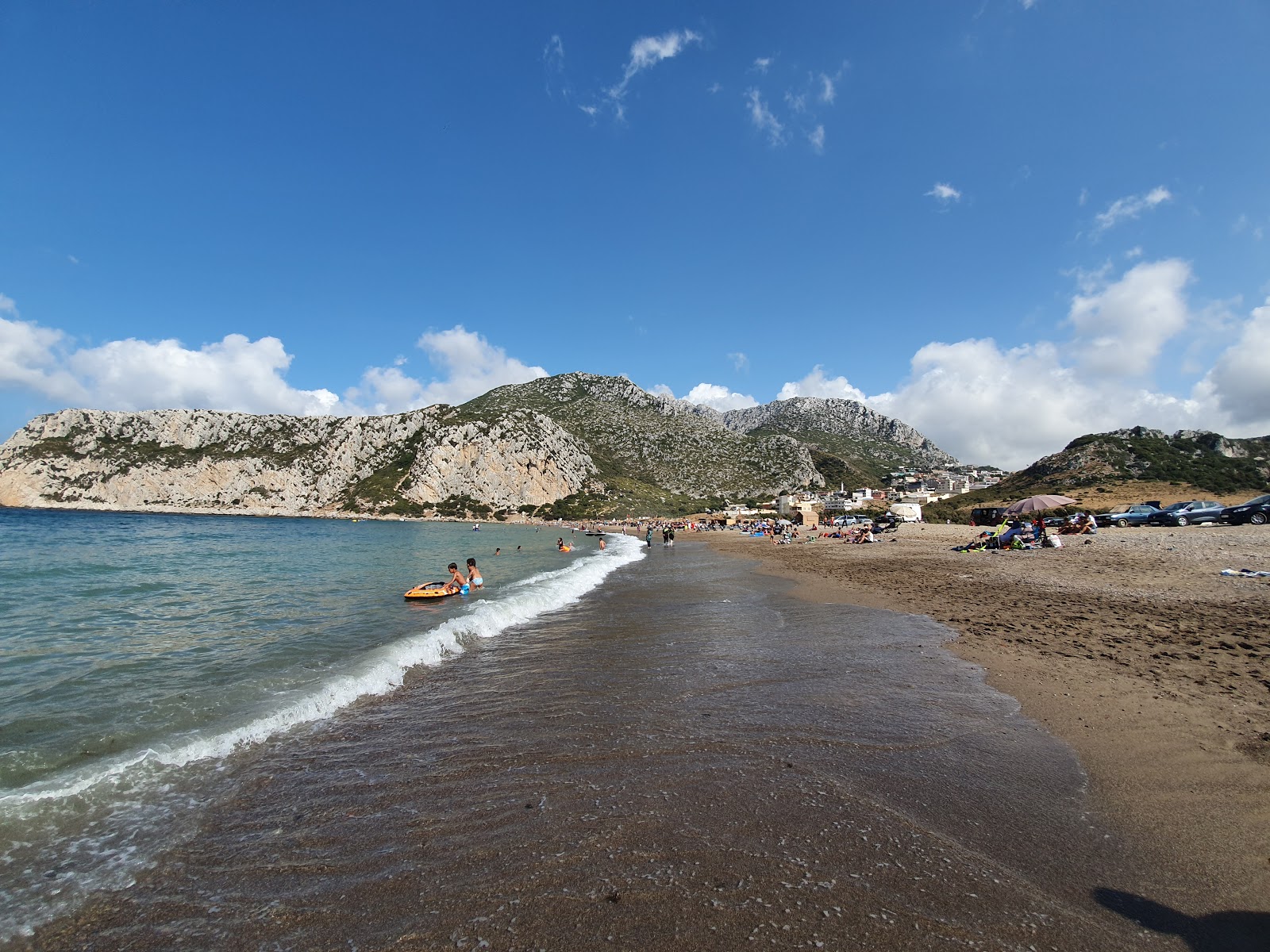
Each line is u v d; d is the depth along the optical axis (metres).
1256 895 3.48
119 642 11.22
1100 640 9.80
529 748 5.96
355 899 3.61
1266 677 7.39
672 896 3.54
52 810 4.74
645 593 18.70
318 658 9.78
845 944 3.11
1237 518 32.62
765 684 8.09
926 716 6.72
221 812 4.72
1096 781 5.01
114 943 3.25
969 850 4.02
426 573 25.47
